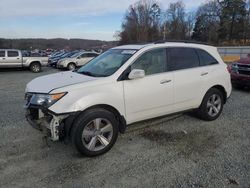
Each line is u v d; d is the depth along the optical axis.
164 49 5.06
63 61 21.23
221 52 34.03
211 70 5.70
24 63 19.48
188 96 5.32
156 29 90.94
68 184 3.46
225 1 76.38
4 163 3.99
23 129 5.41
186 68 5.32
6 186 3.40
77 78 4.43
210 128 5.44
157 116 4.98
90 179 3.57
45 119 4.09
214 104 5.91
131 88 4.48
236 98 8.20
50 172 3.74
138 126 5.52
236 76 9.12
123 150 4.43
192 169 3.81
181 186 3.39
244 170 3.76
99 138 4.20
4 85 12.05
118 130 4.45
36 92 4.11
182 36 91.62
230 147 4.54
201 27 87.25
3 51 18.81
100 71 4.69
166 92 4.93
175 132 5.22
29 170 3.79
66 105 3.88
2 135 5.08
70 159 4.12
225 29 76.94
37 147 4.54
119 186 3.41
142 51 4.74
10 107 7.30
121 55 4.86
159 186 3.40
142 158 4.16
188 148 4.50
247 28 75.44
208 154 4.28
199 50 5.64
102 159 4.13
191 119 5.96
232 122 5.82
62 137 4.04
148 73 4.76
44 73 18.91
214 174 3.66
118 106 4.35
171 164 3.96
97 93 4.12
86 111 4.04
